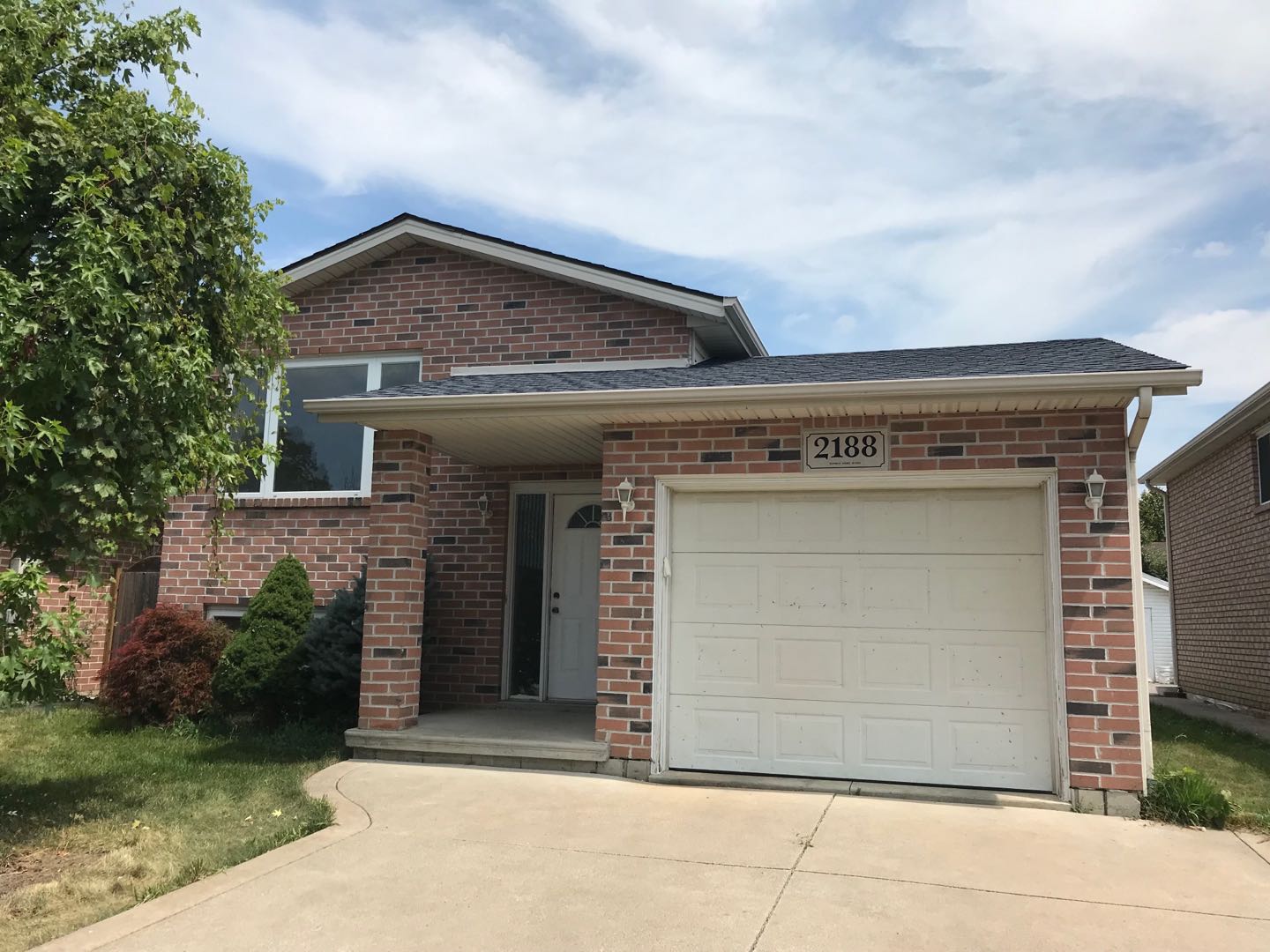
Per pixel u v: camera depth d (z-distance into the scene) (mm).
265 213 6496
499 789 6773
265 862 5031
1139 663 6320
